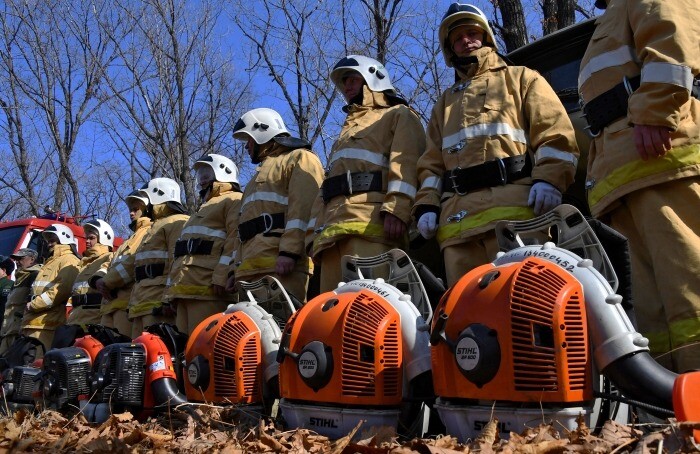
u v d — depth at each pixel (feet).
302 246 17.93
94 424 15.80
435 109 14.98
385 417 11.92
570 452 8.65
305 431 12.10
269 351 14.88
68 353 18.10
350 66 17.03
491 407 10.27
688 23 11.23
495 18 31.17
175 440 12.97
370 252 15.38
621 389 9.69
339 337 12.14
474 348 10.18
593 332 9.86
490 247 13.10
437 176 14.52
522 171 13.33
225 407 14.49
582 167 14.85
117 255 28.58
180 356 16.97
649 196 11.20
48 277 32.96
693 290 10.61
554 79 16.58
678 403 8.81
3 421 15.06
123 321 28.12
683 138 11.10
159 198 27.22
